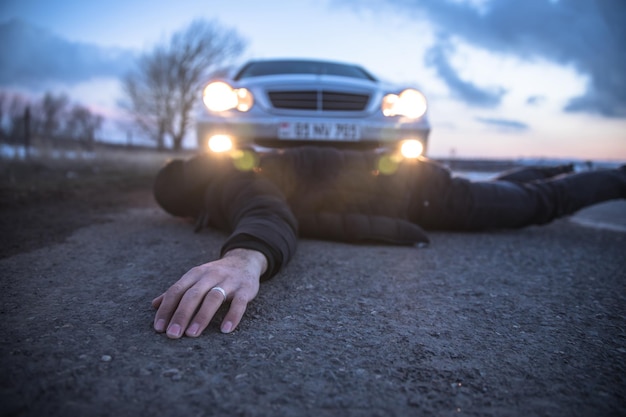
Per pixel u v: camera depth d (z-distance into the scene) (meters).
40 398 1.07
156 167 12.23
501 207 3.66
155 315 1.62
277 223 2.09
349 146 3.94
